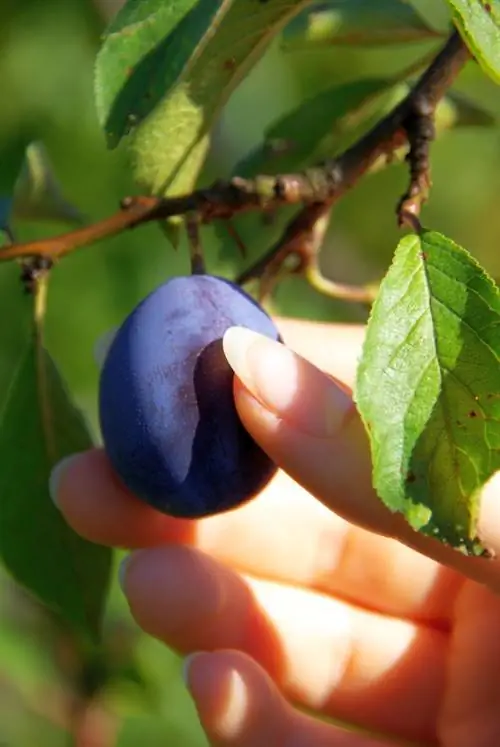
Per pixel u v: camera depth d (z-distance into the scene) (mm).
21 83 698
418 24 450
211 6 374
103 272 697
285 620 472
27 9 692
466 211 798
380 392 357
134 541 452
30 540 441
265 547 475
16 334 666
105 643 588
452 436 357
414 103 397
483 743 462
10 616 586
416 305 362
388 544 473
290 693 475
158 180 417
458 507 356
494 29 355
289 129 459
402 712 475
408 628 476
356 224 730
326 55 746
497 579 374
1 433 436
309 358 473
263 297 437
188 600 457
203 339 389
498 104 641
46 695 581
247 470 390
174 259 701
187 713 613
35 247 394
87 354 695
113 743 593
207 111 410
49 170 453
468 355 359
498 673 462
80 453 437
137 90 375
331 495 378
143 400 387
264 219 470
